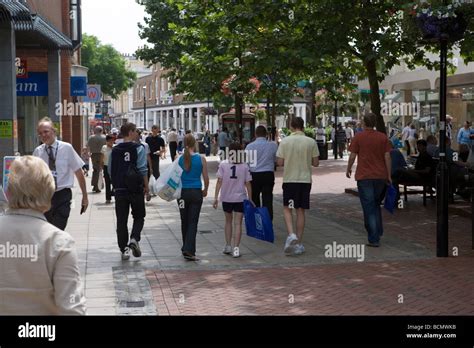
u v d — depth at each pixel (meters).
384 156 10.41
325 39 14.68
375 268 8.77
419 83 25.39
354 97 27.08
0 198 10.46
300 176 9.92
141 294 7.52
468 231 11.55
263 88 23.11
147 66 31.12
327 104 36.34
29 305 3.02
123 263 9.41
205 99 27.48
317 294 7.40
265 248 10.48
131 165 9.60
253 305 6.95
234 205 9.89
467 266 8.80
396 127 28.31
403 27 13.57
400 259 9.37
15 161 3.17
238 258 9.72
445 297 7.18
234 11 14.91
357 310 6.69
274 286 7.84
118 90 62.50
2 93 14.84
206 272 8.73
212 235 11.88
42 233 3.06
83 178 8.23
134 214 9.70
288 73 16.50
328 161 34.03
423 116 28.61
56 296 3.02
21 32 17.64
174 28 20.33
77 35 28.95
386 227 12.21
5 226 3.08
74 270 3.06
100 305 7.02
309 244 10.74
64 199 8.05
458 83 24.98
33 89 22.03
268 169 11.61
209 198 18.61
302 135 10.07
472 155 16.39
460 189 14.61
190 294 7.49
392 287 7.68
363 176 10.36
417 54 15.53
